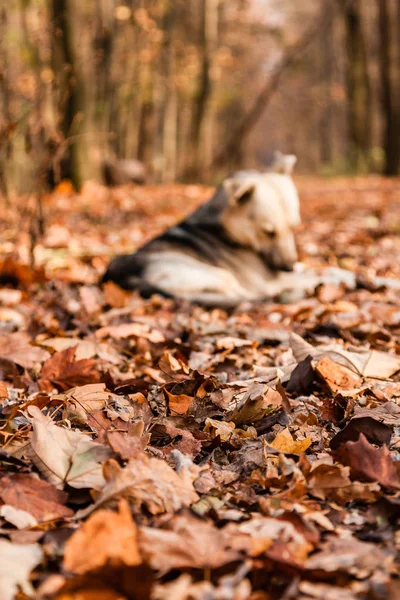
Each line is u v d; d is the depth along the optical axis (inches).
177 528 45.7
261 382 70.8
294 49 526.3
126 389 69.9
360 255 158.6
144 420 62.8
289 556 43.1
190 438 58.5
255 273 109.2
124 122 592.1
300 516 46.8
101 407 64.5
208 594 40.8
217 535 44.1
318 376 70.8
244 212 107.8
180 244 110.3
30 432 58.7
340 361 73.4
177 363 77.6
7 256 129.6
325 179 525.0
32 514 48.4
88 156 302.5
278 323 94.7
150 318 96.5
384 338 89.4
